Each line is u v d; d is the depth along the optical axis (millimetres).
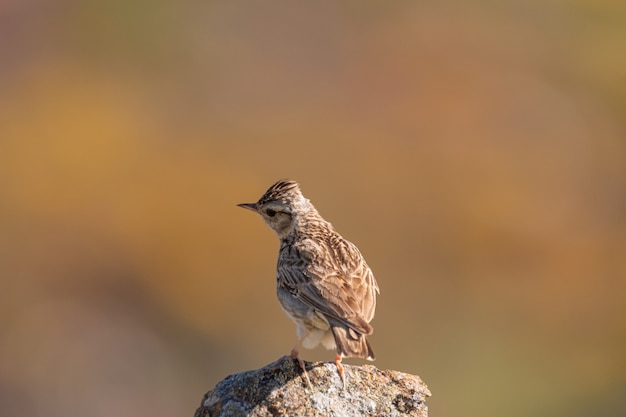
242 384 8758
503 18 40844
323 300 9203
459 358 25219
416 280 28609
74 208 30312
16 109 34781
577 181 33500
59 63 38500
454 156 33531
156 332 27094
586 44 39625
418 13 41375
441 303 27438
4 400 24922
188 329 26906
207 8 42156
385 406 8703
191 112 35969
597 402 24328
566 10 41344
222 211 30281
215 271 28234
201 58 39812
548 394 24250
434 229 30547
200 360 26219
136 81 37938
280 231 10781
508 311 27688
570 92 37531
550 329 27344
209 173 32000
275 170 32688
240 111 36125
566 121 35719
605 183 33625
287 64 39094
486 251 30062
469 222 30812
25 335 27141
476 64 38719
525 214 31516
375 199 31391
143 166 32156
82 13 40969
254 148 33625
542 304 28438
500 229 30609
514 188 32438
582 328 27828
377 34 40781
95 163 31703
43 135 33125
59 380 25641
